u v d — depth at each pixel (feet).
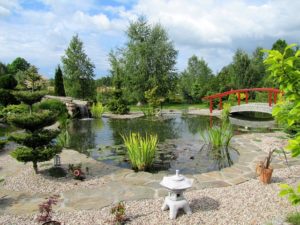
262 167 18.15
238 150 27.43
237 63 81.25
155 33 89.81
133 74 86.74
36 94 19.85
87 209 14.60
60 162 22.38
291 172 19.99
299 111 6.40
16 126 19.25
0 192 17.07
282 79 6.40
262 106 52.90
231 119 55.67
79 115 58.95
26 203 15.51
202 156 27.22
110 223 13.03
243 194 16.26
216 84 88.58
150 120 55.11
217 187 17.54
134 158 22.86
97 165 22.56
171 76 91.71
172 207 13.57
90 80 96.73
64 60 93.50
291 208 14.26
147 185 17.99
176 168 23.43
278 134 35.24
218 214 13.89
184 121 53.36
